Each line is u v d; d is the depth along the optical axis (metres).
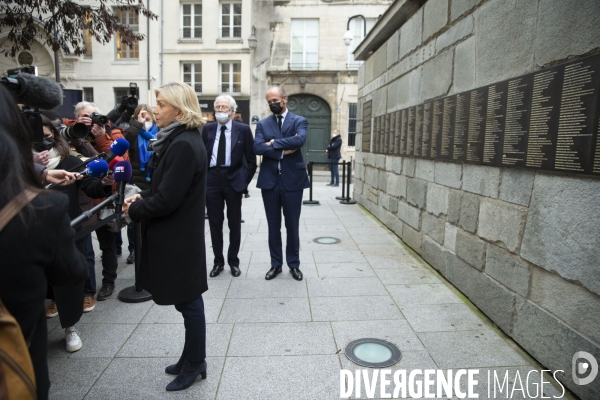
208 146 4.28
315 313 3.48
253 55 18.95
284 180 4.22
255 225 6.94
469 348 2.91
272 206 4.30
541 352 2.65
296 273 4.30
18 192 1.19
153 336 3.09
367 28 18.69
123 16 18.94
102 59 19.16
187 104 2.39
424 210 4.96
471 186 3.67
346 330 3.18
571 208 2.37
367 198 8.33
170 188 2.23
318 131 19.48
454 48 4.08
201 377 2.55
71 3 5.77
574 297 2.36
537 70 2.70
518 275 2.92
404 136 5.77
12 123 1.26
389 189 6.62
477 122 3.50
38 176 1.34
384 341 3.00
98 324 3.28
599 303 2.18
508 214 3.05
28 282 1.20
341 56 18.80
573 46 2.35
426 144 4.82
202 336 2.47
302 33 18.98
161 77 19.39
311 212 8.23
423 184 4.97
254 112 19.28
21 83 2.18
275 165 4.26
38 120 2.34
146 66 19.17
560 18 2.46
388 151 6.66
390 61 6.61
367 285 4.13
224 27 19.30
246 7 18.81
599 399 2.15
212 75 19.28
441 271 4.37
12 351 1.10
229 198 4.32
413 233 5.34
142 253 2.46
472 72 3.68
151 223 2.37
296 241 4.31
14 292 1.18
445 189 4.28
